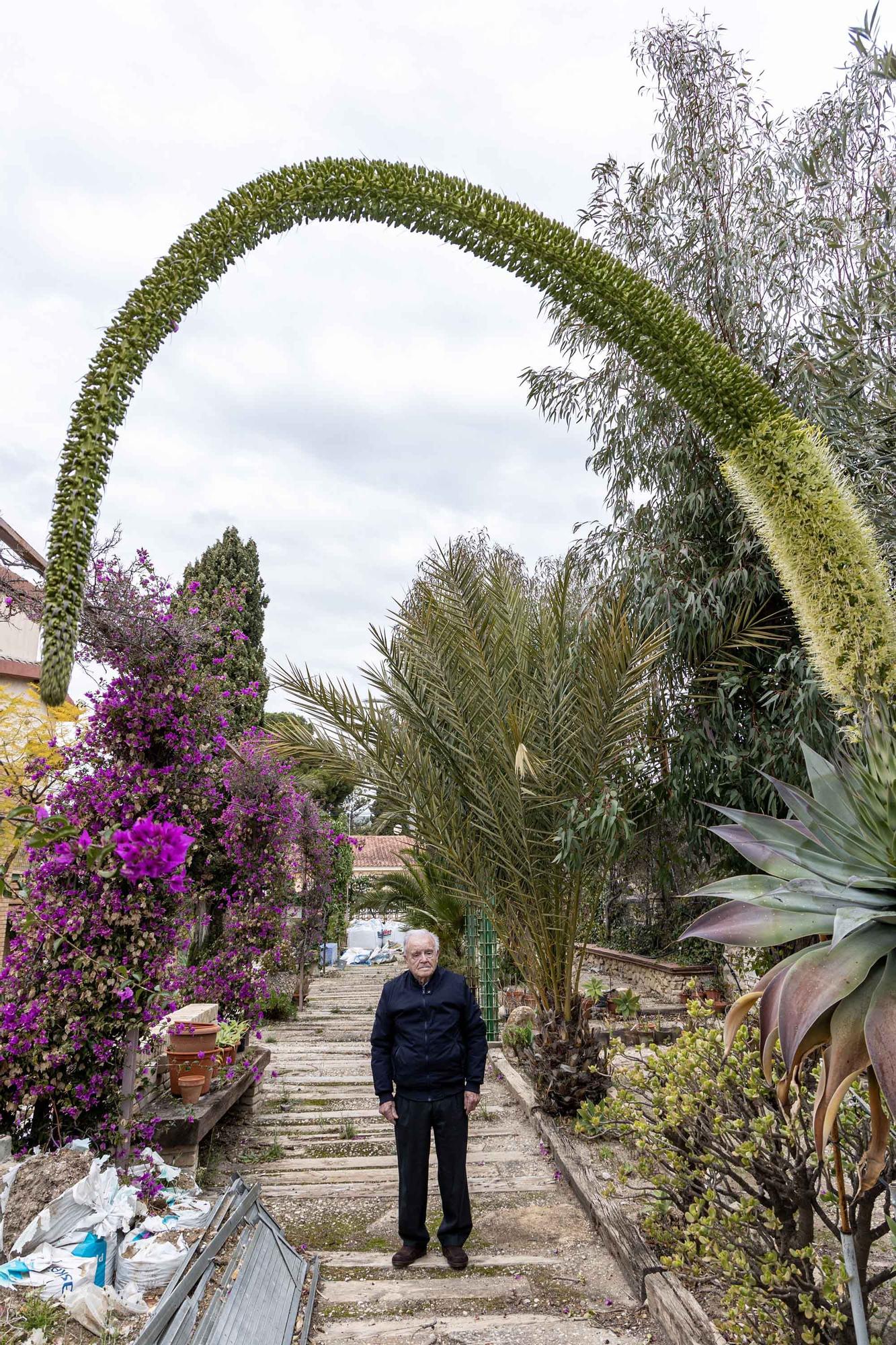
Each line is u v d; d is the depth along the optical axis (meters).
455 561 5.33
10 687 7.45
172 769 4.05
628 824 4.98
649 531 6.33
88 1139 3.57
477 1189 4.60
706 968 9.31
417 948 3.97
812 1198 2.71
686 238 5.86
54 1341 2.43
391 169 1.42
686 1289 3.10
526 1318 3.16
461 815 5.62
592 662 5.17
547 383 6.64
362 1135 5.62
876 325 3.63
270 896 6.66
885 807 1.72
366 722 5.43
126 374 1.21
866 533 1.65
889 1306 2.93
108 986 3.60
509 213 1.45
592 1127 5.00
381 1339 3.02
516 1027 8.05
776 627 5.29
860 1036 1.71
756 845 2.10
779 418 1.60
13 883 3.16
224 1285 2.82
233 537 20.02
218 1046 5.09
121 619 3.98
